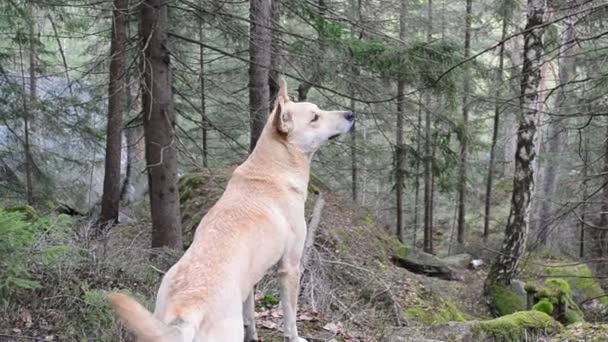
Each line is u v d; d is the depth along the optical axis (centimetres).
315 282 801
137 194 1827
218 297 383
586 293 1430
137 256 749
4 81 1606
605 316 1309
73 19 1477
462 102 1443
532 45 1172
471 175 2278
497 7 1432
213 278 391
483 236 2370
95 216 1514
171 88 848
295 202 492
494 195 2658
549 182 2028
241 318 398
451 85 1173
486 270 1767
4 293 543
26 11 1330
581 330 643
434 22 1933
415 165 1798
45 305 568
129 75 937
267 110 1130
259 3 1050
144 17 812
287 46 1140
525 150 1313
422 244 2514
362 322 729
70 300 573
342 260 1025
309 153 518
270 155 498
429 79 1162
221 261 404
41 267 596
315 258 884
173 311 364
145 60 798
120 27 1072
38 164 1741
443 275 1420
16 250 546
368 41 1166
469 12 1953
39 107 1588
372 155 1656
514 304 1298
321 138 519
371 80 1173
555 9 746
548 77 1520
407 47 1141
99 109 1617
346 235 1197
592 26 776
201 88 1041
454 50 1162
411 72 1145
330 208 1326
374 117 1180
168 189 853
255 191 477
